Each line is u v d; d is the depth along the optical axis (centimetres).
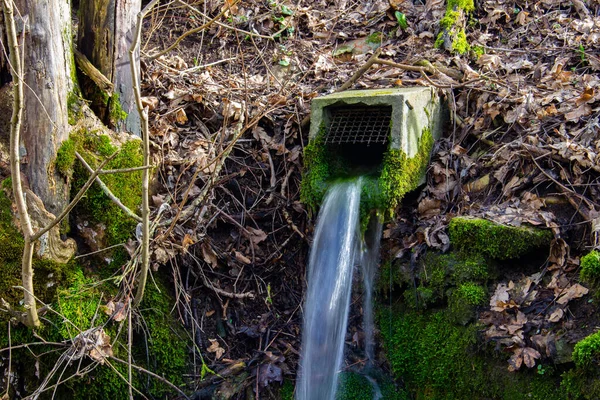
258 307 325
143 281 277
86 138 304
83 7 316
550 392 255
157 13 388
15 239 287
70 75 303
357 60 391
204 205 321
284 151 338
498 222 284
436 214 311
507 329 267
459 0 382
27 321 277
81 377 285
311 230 321
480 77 334
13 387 284
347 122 318
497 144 318
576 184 288
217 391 302
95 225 304
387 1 424
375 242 307
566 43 366
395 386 300
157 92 350
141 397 295
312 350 306
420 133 313
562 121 310
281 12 416
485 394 270
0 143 292
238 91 363
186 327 312
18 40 285
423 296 293
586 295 262
